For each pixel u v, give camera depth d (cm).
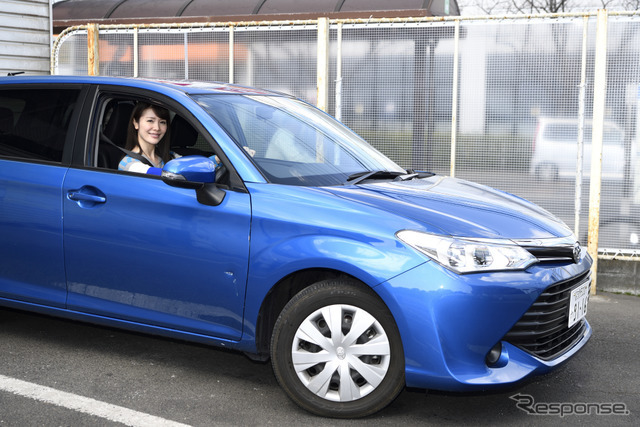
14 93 430
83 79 419
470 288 317
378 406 337
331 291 338
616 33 640
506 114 667
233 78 739
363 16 961
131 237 376
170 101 393
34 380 383
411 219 335
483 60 670
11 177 409
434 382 322
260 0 1025
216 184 364
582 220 657
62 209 394
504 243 334
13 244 410
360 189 371
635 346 490
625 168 645
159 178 377
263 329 361
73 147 402
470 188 423
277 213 347
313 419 344
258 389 382
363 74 702
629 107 642
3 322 484
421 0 959
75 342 449
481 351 323
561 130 654
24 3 834
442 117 684
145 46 765
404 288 321
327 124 454
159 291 375
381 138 702
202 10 1034
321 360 343
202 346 448
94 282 392
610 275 657
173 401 362
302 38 714
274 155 385
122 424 331
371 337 335
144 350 439
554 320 345
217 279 358
